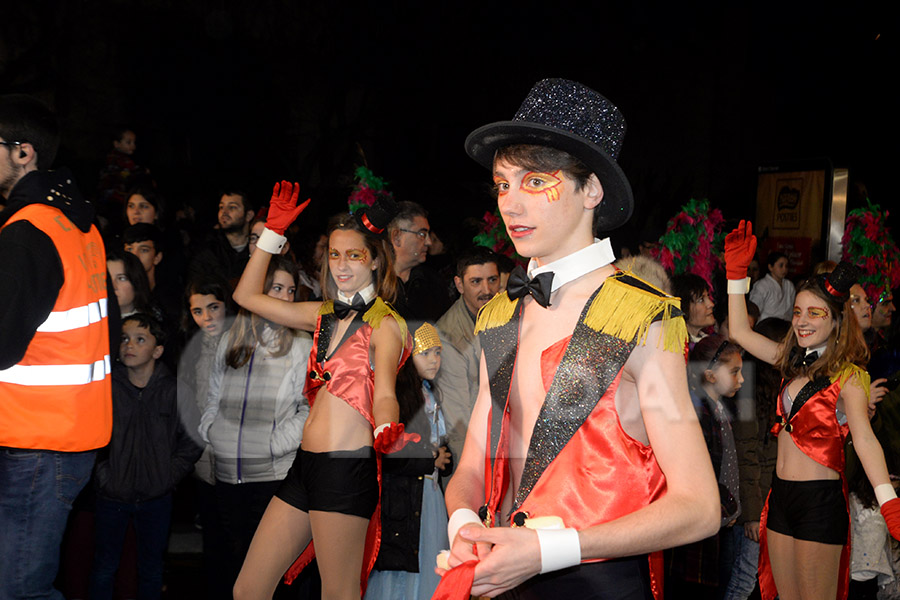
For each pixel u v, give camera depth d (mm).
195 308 3264
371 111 11531
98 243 2848
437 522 3123
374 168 11453
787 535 3375
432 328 2969
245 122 10234
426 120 11984
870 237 6000
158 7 9344
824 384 3289
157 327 3393
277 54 10633
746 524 3750
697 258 4703
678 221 4816
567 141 1485
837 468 3291
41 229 2535
